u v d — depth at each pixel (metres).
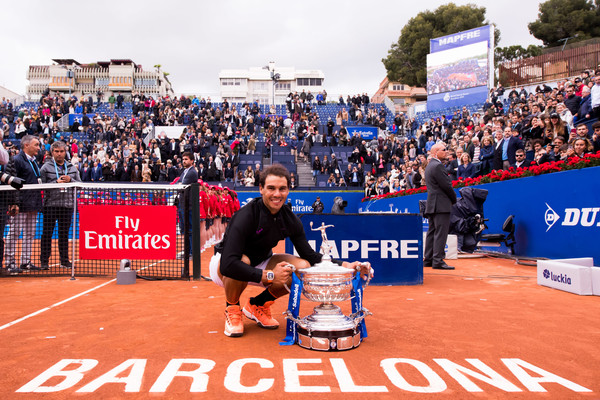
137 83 63.00
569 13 42.94
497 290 4.86
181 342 2.85
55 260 6.48
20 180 4.84
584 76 17.47
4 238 6.21
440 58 31.28
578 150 7.47
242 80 66.00
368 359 2.49
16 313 3.74
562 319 3.46
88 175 20.25
